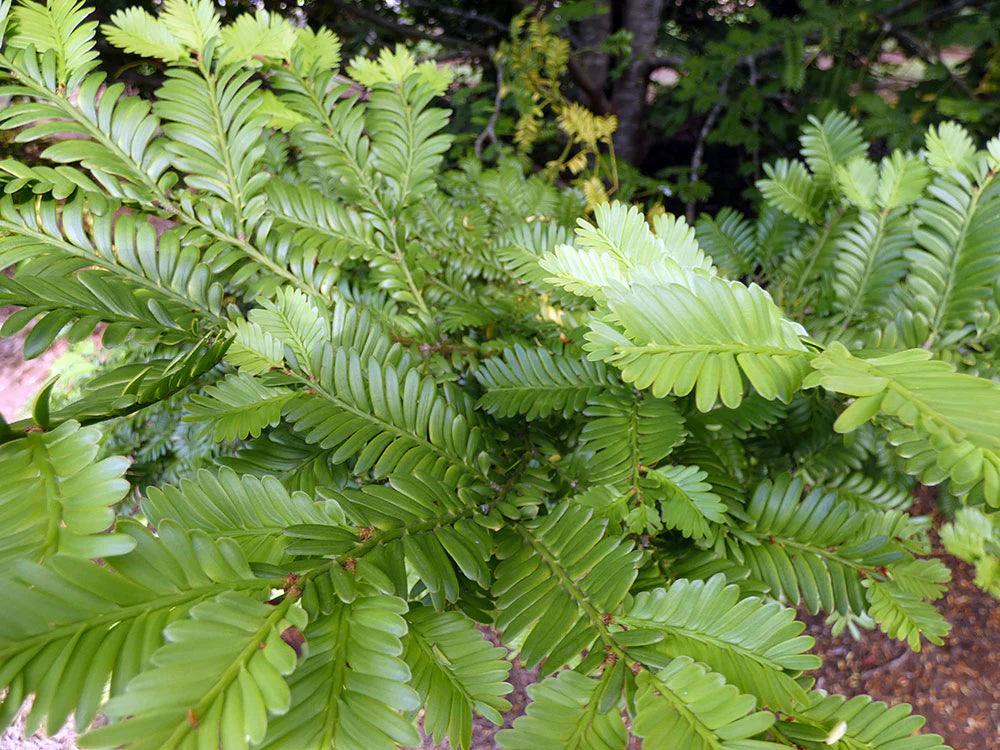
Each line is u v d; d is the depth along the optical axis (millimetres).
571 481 258
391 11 721
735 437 313
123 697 116
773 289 416
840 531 243
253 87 266
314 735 130
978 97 515
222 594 135
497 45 755
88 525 137
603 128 512
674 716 150
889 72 588
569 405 266
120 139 248
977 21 515
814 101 598
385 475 214
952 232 307
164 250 231
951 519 339
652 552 243
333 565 158
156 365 200
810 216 400
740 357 170
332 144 311
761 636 173
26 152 356
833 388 149
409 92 322
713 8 802
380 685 138
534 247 336
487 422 276
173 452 327
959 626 465
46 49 241
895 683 442
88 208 235
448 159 679
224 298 275
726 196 782
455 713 157
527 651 174
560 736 151
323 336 238
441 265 358
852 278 349
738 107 609
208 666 123
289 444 247
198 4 267
